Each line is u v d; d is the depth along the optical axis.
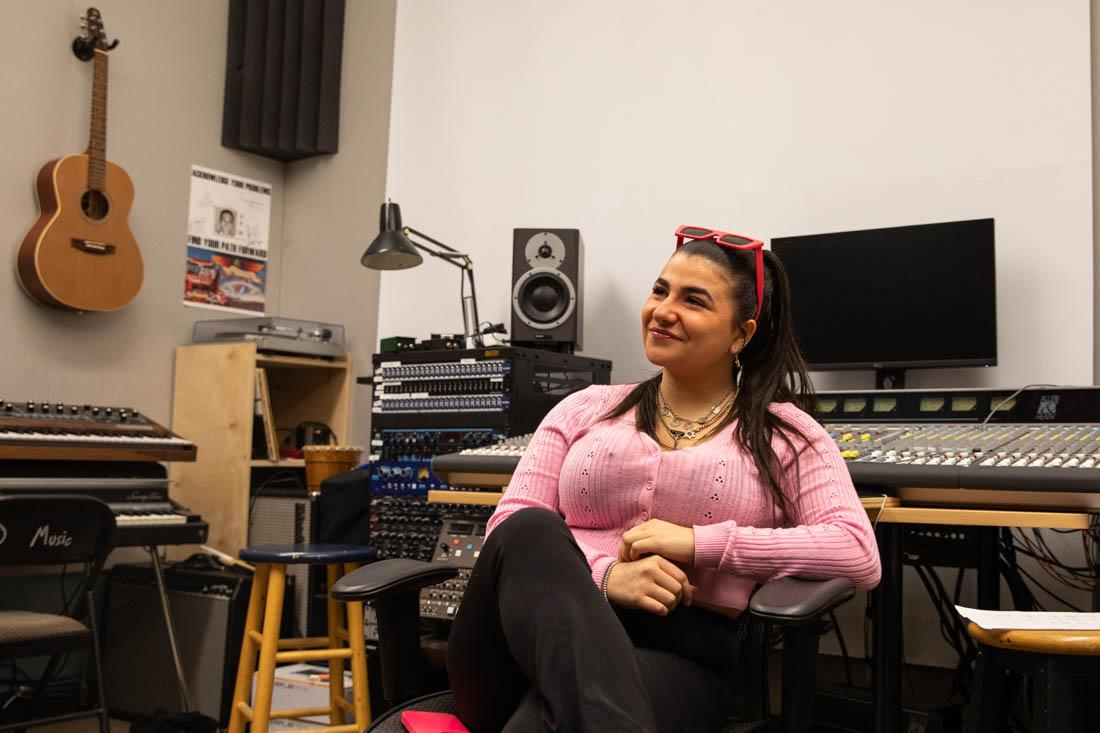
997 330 2.71
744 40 3.31
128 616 3.39
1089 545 2.60
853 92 3.09
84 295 3.52
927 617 2.84
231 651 3.08
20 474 2.98
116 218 3.63
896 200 2.98
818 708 2.43
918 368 2.78
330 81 4.22
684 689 1.28
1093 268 2.68
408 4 4.13
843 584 1.26
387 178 4.09
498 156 3.82
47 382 3.55
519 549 1.24
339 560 2.50
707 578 1.42
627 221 3.48
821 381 3.04
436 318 3.90
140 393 3.81
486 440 2.90
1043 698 1.16
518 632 1.16
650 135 3.47
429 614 2.59
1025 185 2.79
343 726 2.48
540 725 1.11
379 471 3.11
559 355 3.08
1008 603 2.76
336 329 3.99
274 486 3.82
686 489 1.47
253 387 3.66
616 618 1.18
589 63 3.64
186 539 2.99
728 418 1.56
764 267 1.60
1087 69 2.73
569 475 1.56
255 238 4.25
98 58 3.64
